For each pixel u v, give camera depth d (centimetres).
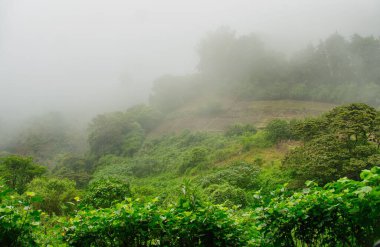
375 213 306
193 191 393
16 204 374
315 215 340
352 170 1778
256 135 4119
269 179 2375
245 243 378
